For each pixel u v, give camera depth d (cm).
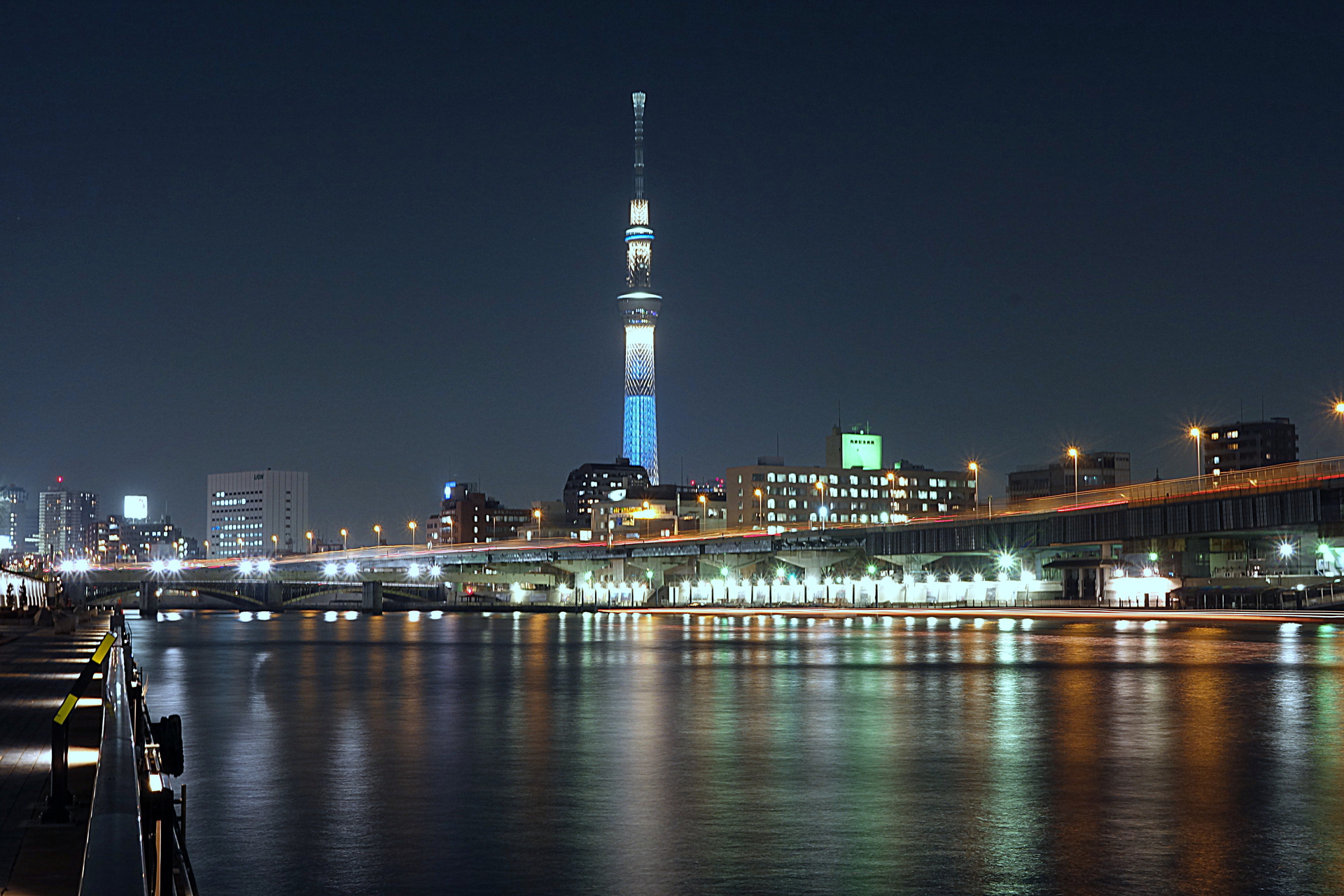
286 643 14412
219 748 4588
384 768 4084
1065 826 3125
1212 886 2544
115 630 8800
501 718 5653
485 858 2778
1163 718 5644
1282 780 3819
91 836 1491
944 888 2523
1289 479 17425
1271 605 18688
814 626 19275
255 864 2728
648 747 4609
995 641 13538
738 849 2869
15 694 4816
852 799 3491
